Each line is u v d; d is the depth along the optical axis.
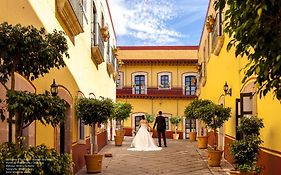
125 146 21.27
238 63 12.34
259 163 9.37
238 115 11.85
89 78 14.57
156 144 23.41
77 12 10.84
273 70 3.78
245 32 3.93
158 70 34.72
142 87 34.56
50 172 4.66
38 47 4.94
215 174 11.57
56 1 8.99
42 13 7.84
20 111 4.59
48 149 4.80
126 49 35.19
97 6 16.44
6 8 5.92
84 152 13.13
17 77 6.11
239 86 12.07
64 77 9.92
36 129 7.31
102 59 17.12
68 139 10.59
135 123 33.69
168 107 33.69
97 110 11.71
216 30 16.50
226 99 15.17
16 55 4.88
